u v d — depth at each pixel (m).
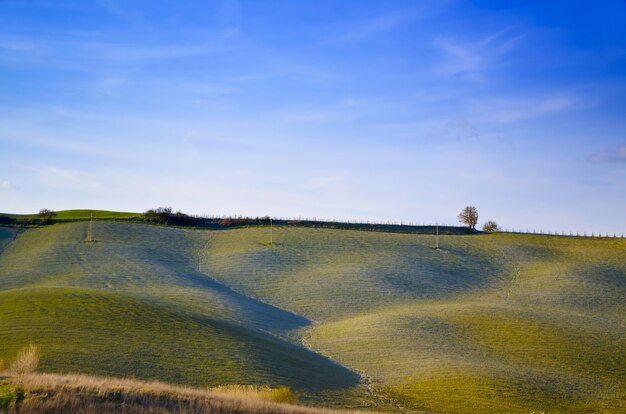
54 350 40.59
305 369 48.19
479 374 49.47
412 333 65.69
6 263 103.88
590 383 51.62
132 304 60.56
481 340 64.75
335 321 76.88
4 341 42.62
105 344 44.31
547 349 61.56
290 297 90.38
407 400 43.03
